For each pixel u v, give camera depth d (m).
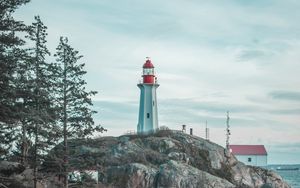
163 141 77.94
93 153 38.62
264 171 83.31
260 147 124.31
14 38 25.36
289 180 169.75
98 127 37.34
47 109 33.31
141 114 97.75
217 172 76.19
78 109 36.22
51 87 35.00
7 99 25.92
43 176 35.28
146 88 98.12
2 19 25.38
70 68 36.09
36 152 33.44
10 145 30.73
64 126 35.75
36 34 33.81
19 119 26.69
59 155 35.53
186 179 66.69
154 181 67.19
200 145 80.50
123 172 66.81
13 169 32.34
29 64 29.25
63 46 36.31
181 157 74.88
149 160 73.00
